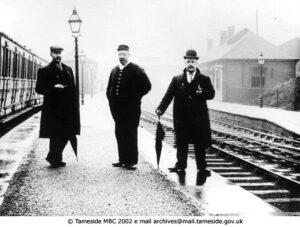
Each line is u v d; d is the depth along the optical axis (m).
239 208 5.07
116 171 6.96
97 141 10.79
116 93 7.22
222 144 12.98
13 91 15.99
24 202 5.12
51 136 7.18
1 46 13.08
